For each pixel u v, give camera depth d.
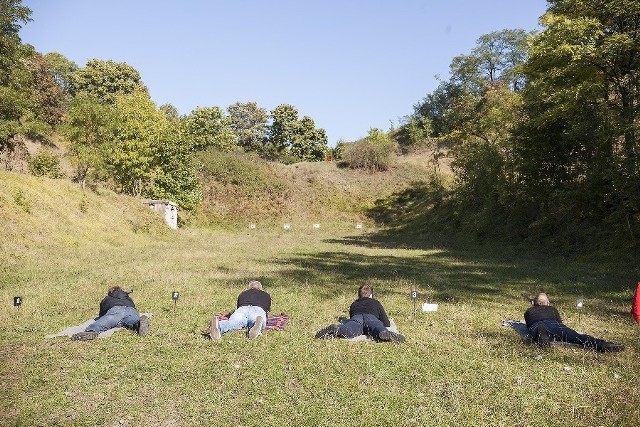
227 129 80.44
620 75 24.16
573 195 24.36
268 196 50.41
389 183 54.69
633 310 9.51
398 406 4.98
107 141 29.75
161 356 6.65
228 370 6.08
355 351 6.92
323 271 16.75
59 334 7.79
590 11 23.59
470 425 4.54
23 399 5.12
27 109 30.84
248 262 19.02
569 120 24.09
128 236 25.20
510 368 6.25
